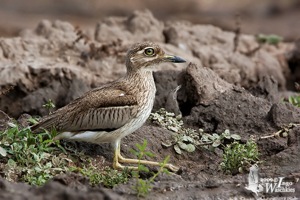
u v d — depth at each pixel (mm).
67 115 13133
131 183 12086
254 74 21156
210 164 13438
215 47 21734
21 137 12898
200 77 15312
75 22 34188
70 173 11930
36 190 10523
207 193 11875
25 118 14375
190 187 12023
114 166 13109
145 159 13562
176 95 15727
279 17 35406
